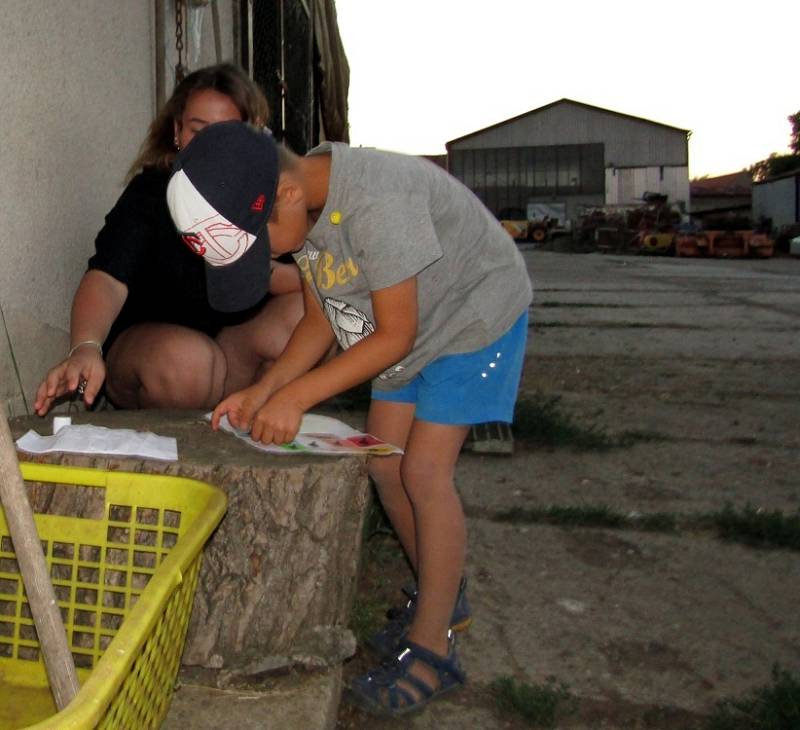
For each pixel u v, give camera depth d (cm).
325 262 196
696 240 2461
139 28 362
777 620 248
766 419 462
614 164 4391
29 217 266
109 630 191
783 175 3484
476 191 4497
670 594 262
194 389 264
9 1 252
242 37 574
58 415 246
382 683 202
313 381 191
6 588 197
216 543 198
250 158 170
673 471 374
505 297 207
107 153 327
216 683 196
